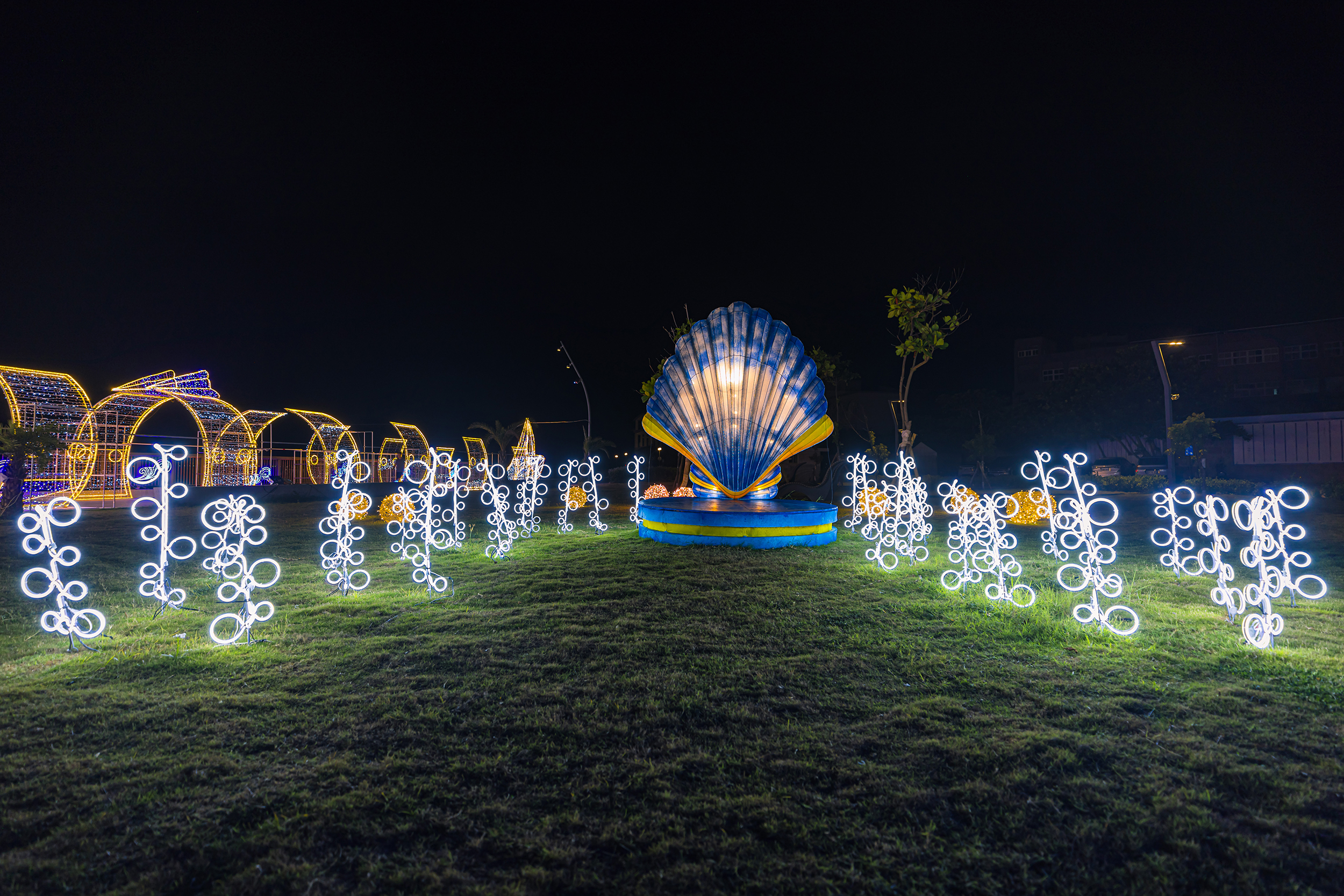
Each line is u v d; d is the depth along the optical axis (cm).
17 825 285
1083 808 303
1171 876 257
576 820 294
